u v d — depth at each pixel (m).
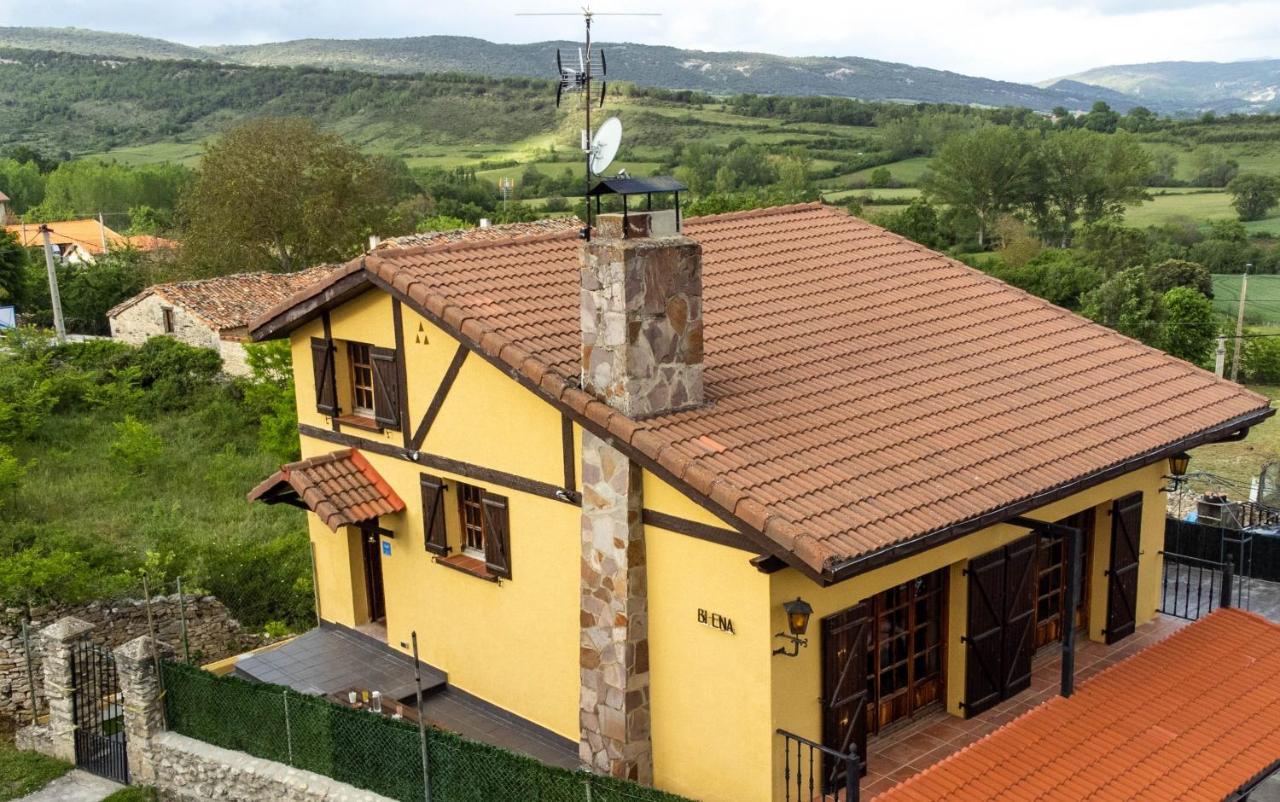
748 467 10.03
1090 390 13.34
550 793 10.46
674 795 9.73
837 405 11.63
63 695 14.07
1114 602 13.55
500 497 12.37
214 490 25.92
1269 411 14.08
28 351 33.25
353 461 14.34
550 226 41.25
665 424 10.50
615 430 10.33
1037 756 10.69
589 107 11.05
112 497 24.67
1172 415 13.12
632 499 10.67
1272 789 12.41
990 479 10.80
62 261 64.69
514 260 13.55
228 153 51.50
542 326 11.90
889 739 11.48
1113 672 12.34
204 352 34.81
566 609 11.85
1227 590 14.09
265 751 12.58
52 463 26.56
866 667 11.06
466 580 13.15
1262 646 13.22
